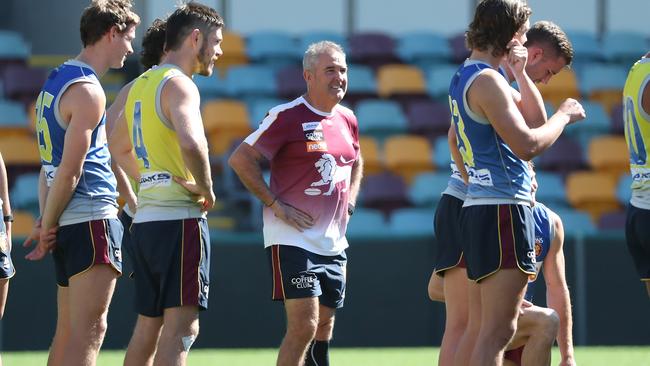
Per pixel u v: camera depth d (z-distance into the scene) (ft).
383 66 192.03
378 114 178.09
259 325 124.77
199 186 60.08
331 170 69.82
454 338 71.00
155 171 61.52
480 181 58.29
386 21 201.16
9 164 162.09
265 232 69.92
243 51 190.90
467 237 58.85
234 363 108.27
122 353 117.60
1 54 180.24
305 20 199.11
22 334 120.57
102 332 64.34
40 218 67.00
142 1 185.57
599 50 198.70
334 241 70.13
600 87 191.31
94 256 63.31
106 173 64.59
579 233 128.88
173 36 62.80
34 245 121.08
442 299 78.33
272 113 69.36
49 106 63.46
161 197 61.21
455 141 70.23
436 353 118.62
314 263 69.21
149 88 61.52
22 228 146.10
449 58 196.13
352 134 72.69
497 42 58.44
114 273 64.49
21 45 181.37
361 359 111.96
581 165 175.73
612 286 128.88
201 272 61.26
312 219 69.21
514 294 57.57
